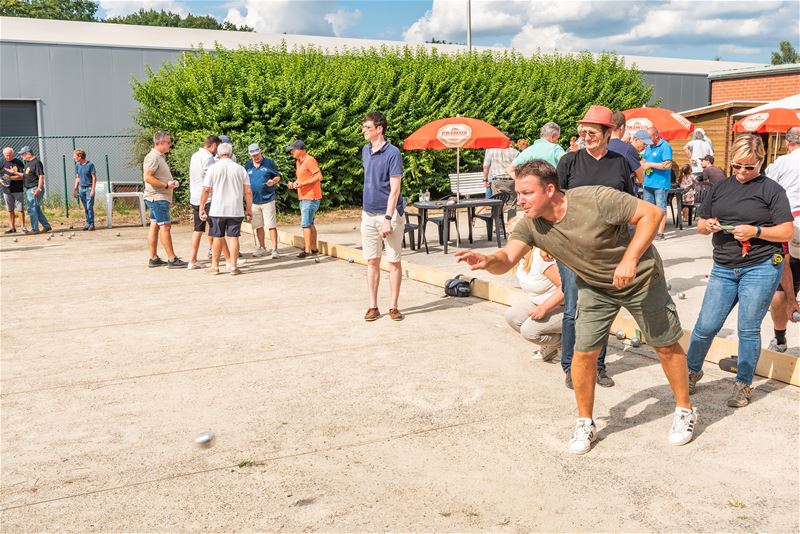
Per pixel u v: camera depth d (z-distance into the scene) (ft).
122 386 18.10
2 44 61.16
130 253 40.75
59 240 46.88
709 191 15.96
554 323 18.10
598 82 73.77
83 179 51.47
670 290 27.53
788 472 12.71
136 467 13.46
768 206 15.10
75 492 12.51
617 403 16.21
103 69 64.85
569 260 13.14
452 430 14.92
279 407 16.43
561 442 14.23
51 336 23.03
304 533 11.02
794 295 20.07
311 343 21.63
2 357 20.77
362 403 16.57
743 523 11.06
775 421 14.97
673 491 12.14
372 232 23.84
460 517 11.41
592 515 11.41
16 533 11.16
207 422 15.62
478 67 67.46
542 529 11.02
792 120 37.35
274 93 56.24
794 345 20.08
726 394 16.58
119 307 26.96
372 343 21.52
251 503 12.00
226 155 32.55
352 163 60.75
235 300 27.89
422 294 28.35
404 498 12.07
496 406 16.21
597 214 12.44
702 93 92.43
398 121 61.36
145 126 59.93
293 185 37.88
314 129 58.75
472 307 25.88
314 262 36.52
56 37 64.18
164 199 35.01
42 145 63.52
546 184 12.47
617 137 20.49
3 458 13.98
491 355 20.10
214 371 19.15
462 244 41.55
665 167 40.14
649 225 12.28
